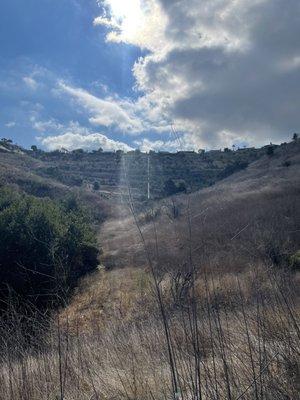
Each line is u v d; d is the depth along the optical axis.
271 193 32.59
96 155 102.00
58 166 90.62
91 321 6.84
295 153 64.88
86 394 4.03
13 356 4.25
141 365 4.56
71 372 4.31
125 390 3.87
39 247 16.58
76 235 22.48
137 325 5.67
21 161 91.38
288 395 3.31
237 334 4.26
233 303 4.50
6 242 16.95
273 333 4.09
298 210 20.72
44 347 4.31
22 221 18.25
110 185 75.38
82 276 20.36
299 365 3.61
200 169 81.50
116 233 31.31
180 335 4.16
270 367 3.73
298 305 4.57
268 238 5.18
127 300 10.02
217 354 3.95
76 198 38.88
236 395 3.37
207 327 4.30
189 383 3.60
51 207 23.27
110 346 5.26
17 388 4.01
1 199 27.70
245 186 44.78
